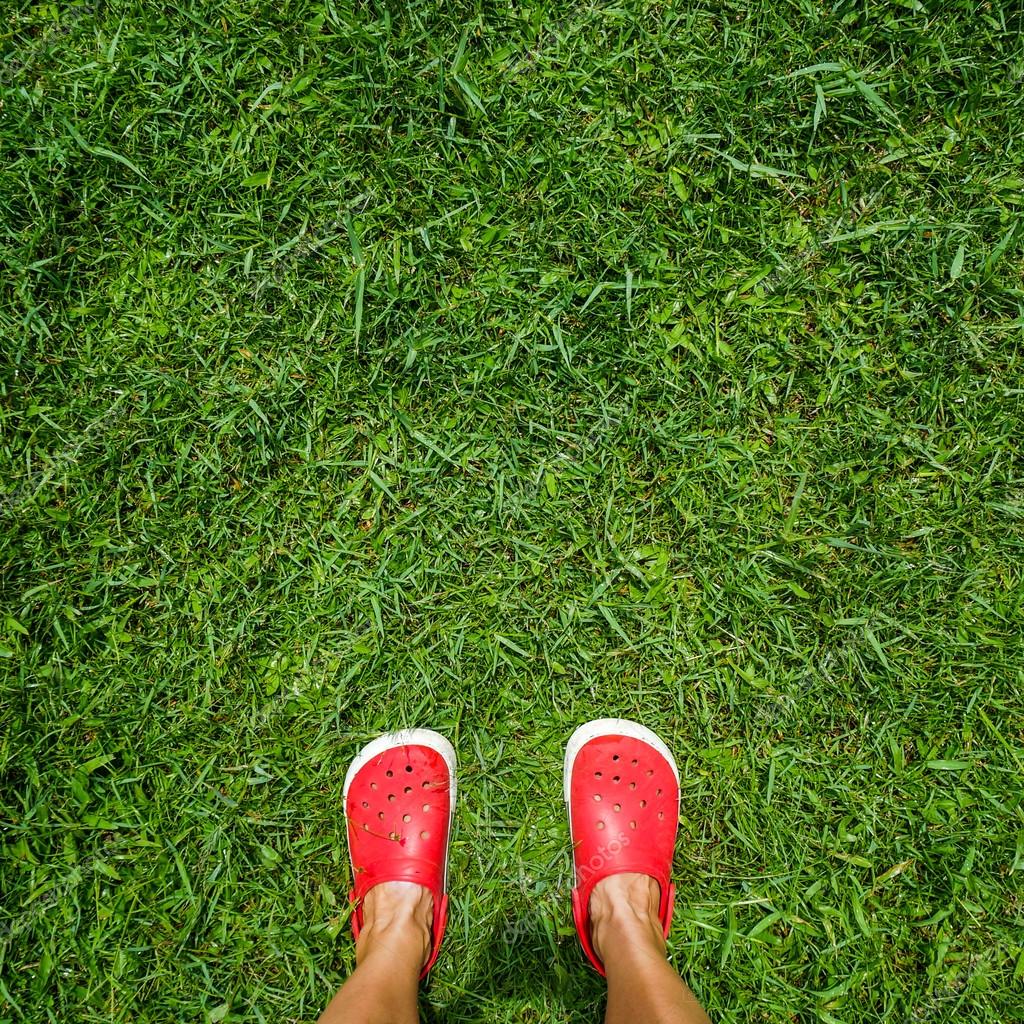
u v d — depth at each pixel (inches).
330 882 67.9
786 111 71.6
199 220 71.1
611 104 71.5
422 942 63.6
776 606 69.7
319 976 65.6
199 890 66.4
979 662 69.0
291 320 70.8
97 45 71.7
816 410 71.4
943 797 68.4
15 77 71.4
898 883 67.8
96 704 67.3
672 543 70.4
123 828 66.9
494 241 71.1
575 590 69.5
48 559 68.7
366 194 71.0
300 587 69.2
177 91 71.0
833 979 66.2
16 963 64.7
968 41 71.3
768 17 71.4
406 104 70.8
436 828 66.1
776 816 68.1
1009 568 70.5
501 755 68.3
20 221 71.1
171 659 68.3
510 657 68.9
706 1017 55.7
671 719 69.6
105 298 71.1
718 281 71.3
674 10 71.6
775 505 70.6
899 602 70.2
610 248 70.7
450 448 69.8
